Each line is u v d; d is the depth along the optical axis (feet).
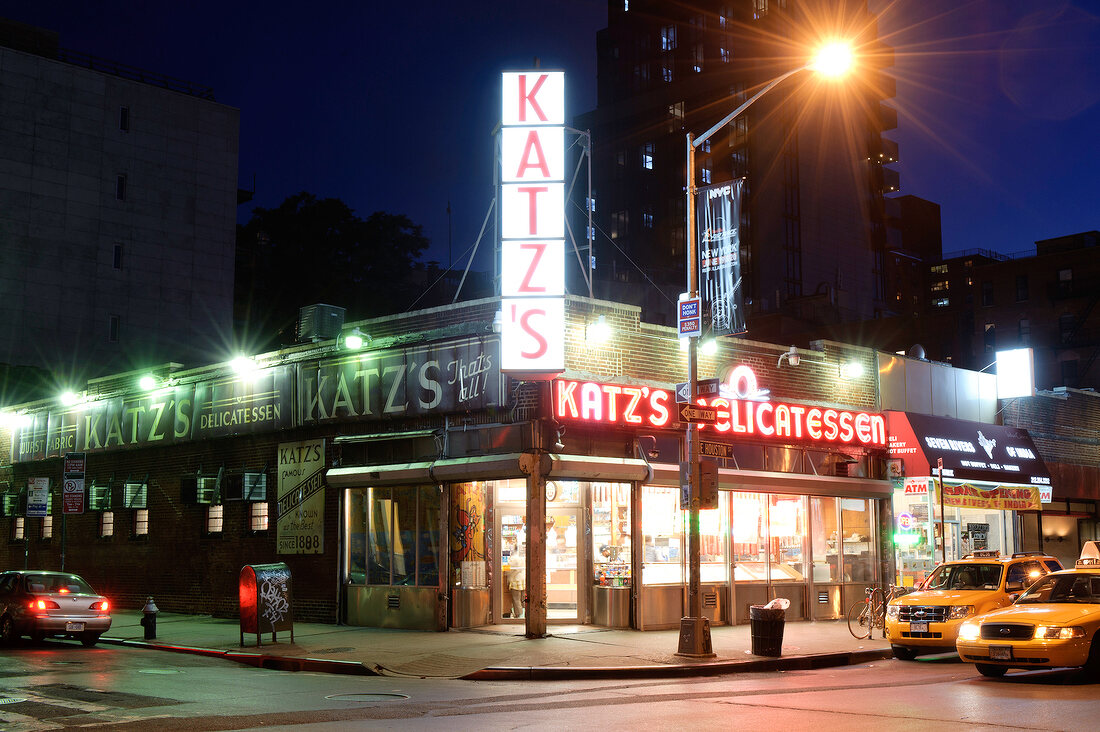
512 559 73.46
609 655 57.72
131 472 101.14
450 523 72.74
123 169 179.63
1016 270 286.46
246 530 87.71
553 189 69.82
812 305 260.42
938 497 91.15
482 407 70.59
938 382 102.37
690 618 57.21
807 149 345.72
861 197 364.17
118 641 71.36
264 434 86.94
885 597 77.77
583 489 73.92
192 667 56.75
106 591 101.71
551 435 68.44
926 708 39.63
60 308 168.55
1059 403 117.60
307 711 39.83
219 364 91.81
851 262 353.51
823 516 86.07
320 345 83.51
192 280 185.98
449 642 64.75
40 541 112.78
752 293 317.01
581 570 73.41
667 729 35.12
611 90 364.79
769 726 35.60
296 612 81.20
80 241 172.45
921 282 399.65
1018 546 104.32
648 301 204.23
